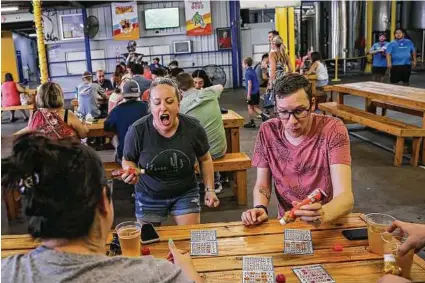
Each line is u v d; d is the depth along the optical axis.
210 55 14.30
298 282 1.37
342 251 1.57
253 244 1.65
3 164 0.87
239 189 4.00
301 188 1.96
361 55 15.03
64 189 0.88
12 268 0.89
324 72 8.27
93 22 13.97
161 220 2.41
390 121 5.19
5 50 16.38
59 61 14.21
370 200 3.83
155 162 2.29
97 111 5.97
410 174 4.50
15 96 9.55
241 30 14.33
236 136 4.59
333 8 14.56
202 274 1.43
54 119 3.49
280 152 1.98
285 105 1.81
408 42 8.88
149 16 13.93
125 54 13.13
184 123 2.33
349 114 5.81
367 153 5.41
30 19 14.35
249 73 7.75
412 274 1.40
